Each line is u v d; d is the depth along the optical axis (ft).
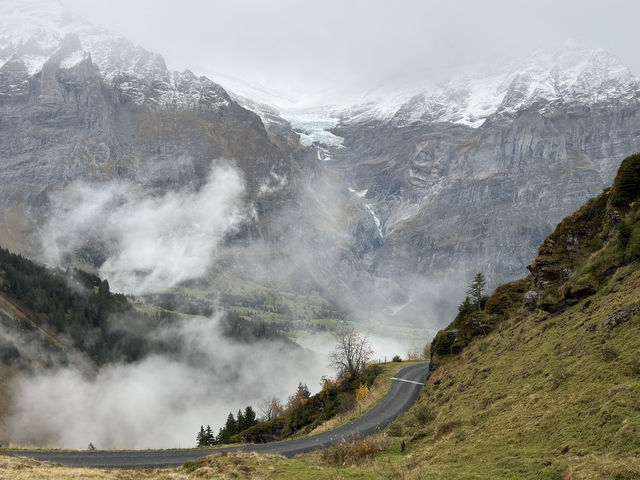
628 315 96.43
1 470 85.51
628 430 63.98
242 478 89.61
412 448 109.29
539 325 136.15
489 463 75.92
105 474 90.74
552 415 81.25
